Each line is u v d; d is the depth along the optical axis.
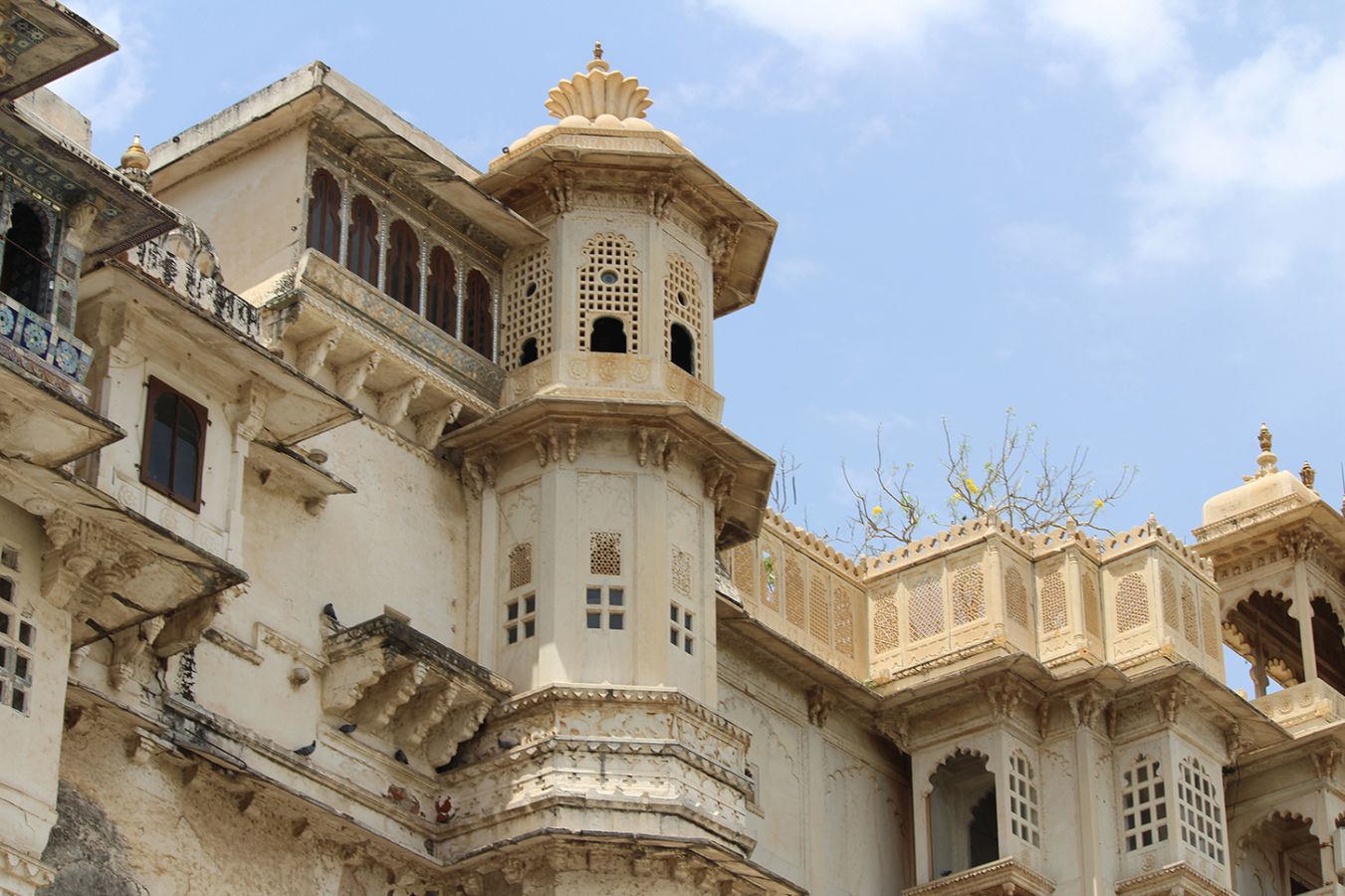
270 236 31.11
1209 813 36.78
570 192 33.34
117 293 26.31
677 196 33.78
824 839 35.31
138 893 26.17
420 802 30.11
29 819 24.00
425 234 32.78
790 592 36.66
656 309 32.91
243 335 27.11
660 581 31.31
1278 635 45.00
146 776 26.69
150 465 26.42
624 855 29.36
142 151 28.66
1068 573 37.50
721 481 32.81
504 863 29.44
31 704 24.41
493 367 32.84
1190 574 38.25
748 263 35.38
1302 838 41.62
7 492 24.67
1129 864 36.00
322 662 29.33
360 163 32.06
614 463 31.89
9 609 24.52
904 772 37.31
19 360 24.25
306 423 28.66
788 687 35.72
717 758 30.86
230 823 27.50
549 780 29.75
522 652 31.05
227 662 28.11
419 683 29.58
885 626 37.72
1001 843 35.34
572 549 31.31
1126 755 36.75
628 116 34.50
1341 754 39.28
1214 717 37.47
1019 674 36.09
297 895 28.02
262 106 31.58
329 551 30.05
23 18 24.11
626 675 30.72
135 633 26.39
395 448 31.56
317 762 28.88
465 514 32.25
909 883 36.47
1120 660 37.09
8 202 25.02
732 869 29.94
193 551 25.45
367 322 31.23
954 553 37.53
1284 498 42.75
